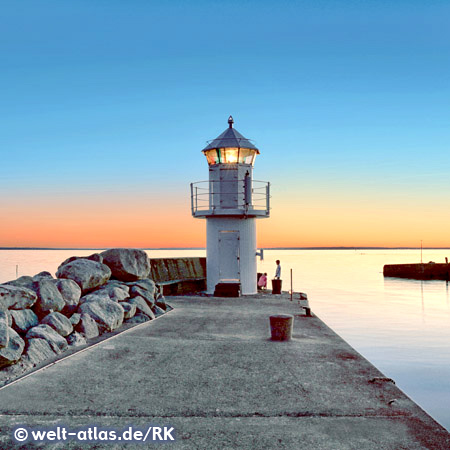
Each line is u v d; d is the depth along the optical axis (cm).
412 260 17700
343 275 8488
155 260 2112
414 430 520
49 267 10200
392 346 2075
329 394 645
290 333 1015
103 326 1095
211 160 2178
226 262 2108
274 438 497
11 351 752
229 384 689
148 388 668
